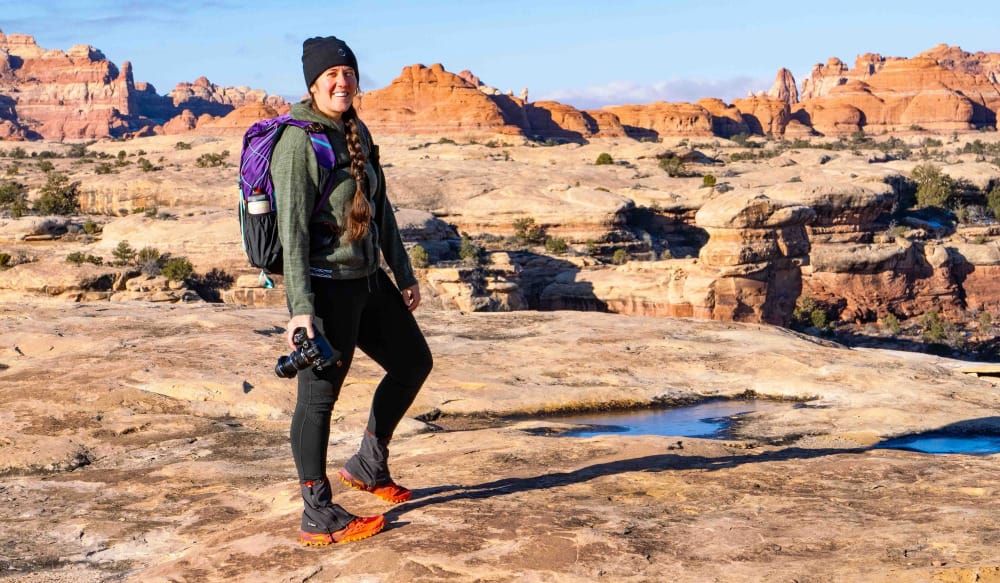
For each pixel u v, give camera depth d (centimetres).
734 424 846
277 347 1155
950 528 372
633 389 1001
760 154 17275
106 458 714
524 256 8981
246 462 678
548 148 16125
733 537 378
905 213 12125
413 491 488
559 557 358
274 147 374
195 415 874
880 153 18025
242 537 429
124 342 1179
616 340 1249
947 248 10056
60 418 810
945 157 19200
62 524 506
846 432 780
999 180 12812
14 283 6881
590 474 516
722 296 7719
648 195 11325
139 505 546
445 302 7325
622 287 8150
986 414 836
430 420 901
